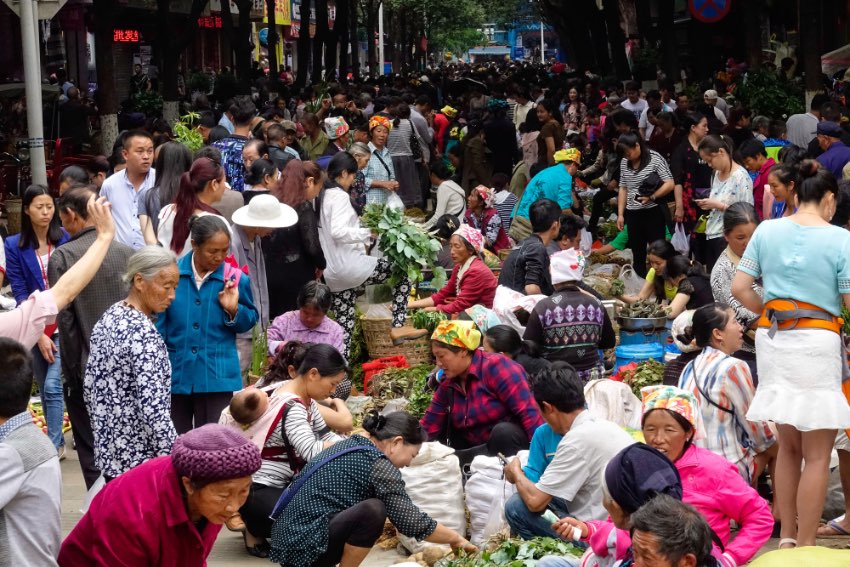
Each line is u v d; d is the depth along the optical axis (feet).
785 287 20.86
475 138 68.03
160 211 28.84
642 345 31.42
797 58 95.76
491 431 24.62
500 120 71.36
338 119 51.90
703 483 18.25
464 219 48.26
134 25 160.66
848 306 20.52
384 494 20.10
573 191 52.85
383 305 35.63
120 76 161.89
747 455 22.95
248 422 22.62
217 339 24.23
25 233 29.48
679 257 33.22
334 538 19.75
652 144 59.31
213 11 176.65
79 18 129.49
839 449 22.63
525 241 34.42
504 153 71.61
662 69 114.42
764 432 22.84
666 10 108.68
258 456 14.83
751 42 101.76
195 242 23.75
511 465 20.54
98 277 24.38
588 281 42.75
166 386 20.63
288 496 20.29
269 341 29.58
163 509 14.82
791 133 51.83
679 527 13.17
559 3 168.14
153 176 31.63
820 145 42.01
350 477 20.08
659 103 73.20
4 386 14.70
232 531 25.31
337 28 157.28
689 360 24.90
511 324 31.83
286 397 22.80
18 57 115.34
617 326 35.14
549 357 28.09
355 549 19.85
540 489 20.07
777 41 129.49
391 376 32.27
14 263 29.58
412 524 20.18
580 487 19.99
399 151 58.39
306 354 23.30
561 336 27.91
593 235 55.42
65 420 32.71
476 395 24.68
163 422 20.38
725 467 18.34
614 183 53.78
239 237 30.19
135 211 31.35
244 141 40.96
